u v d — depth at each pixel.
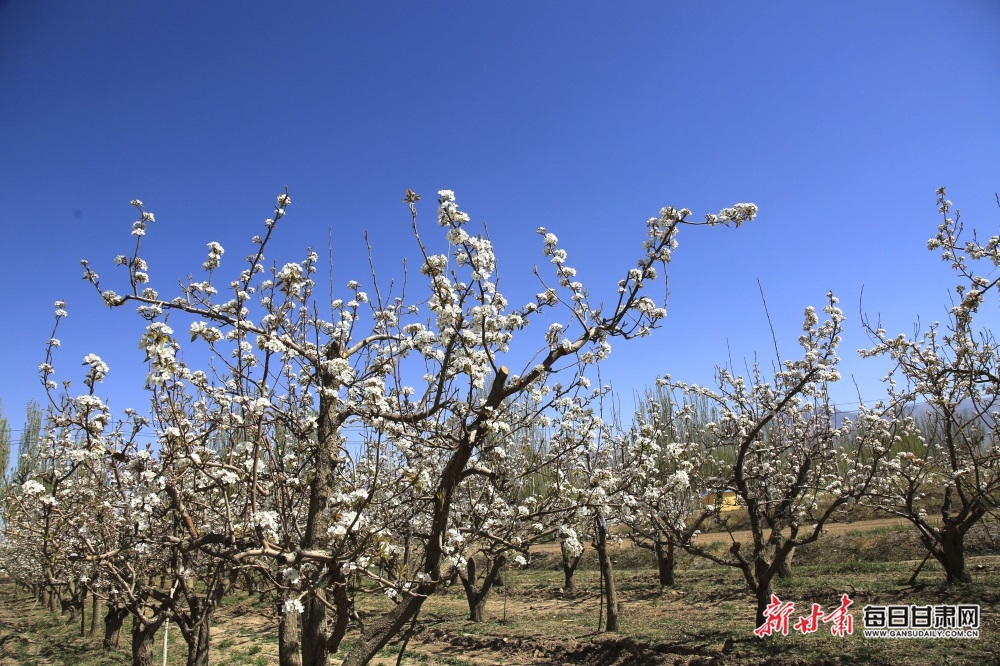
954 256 9.15
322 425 5.62
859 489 8.85
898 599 10.32
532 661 10.50
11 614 24.58
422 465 5.79
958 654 7.50
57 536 6.68
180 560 6.61
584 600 15.59
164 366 4.61
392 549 5.07
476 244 5.04
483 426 5.03
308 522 5.45
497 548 5.73
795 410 11.42
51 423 5.45
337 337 6.28
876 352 10.96
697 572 17.30
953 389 10.34
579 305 5.93
